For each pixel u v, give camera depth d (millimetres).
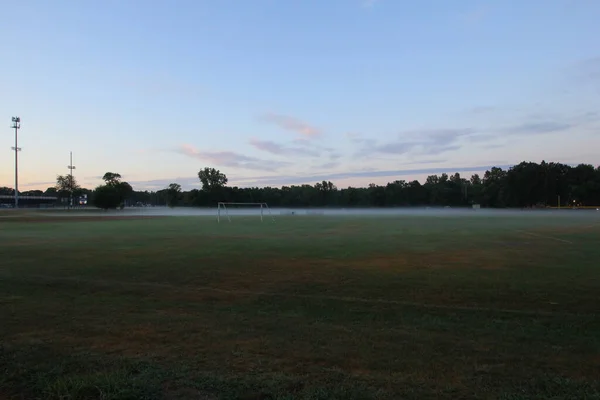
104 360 4176
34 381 3699
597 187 92750
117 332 5156
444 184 119062
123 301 6941
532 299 6973
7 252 14000
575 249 14383
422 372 3871
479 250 14180
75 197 116375
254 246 15875
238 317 5902
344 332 5156
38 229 27609
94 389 3469
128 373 3832
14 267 10617
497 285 8141
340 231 24672
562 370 3928
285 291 7734
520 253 13289
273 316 5965
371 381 3660
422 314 6074
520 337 4957
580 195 94125
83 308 6441
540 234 21562
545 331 5207
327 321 5699
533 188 96000
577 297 7090
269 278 9062
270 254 13312
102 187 80250
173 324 5520
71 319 5781
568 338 4922
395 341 4797
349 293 7531
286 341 4797
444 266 10641
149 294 7492
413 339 4871
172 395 3389
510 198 98688
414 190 116938
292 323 5582
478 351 4453
